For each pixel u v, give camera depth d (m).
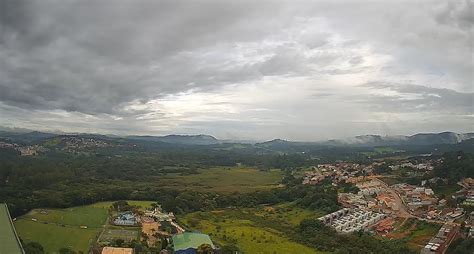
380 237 166.38
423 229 175.00
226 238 171.50
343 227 182.50
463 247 139.25
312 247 161.12
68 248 145.50
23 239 151.62
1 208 194.50
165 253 147.62
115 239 160.75
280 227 193.12
